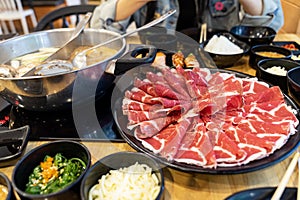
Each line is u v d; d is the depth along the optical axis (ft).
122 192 1.69
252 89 2.60
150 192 1.68
